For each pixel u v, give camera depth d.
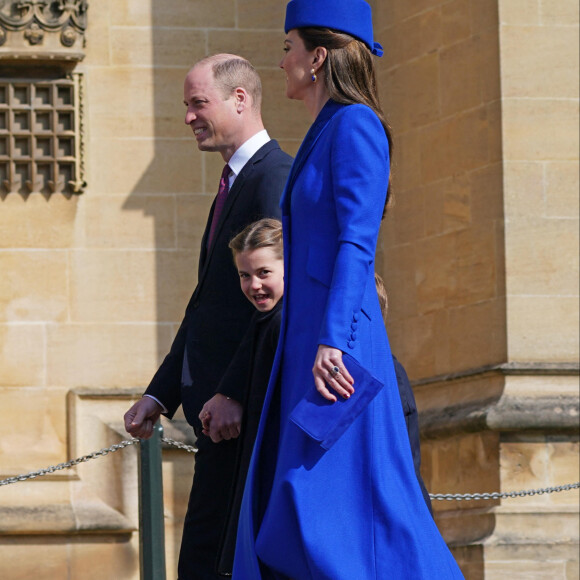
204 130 19.06
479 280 33.06
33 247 34.34
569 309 32.53
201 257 19.33
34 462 33.59
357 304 13.27
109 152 34.81
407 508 13.40
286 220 14.22
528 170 32.72
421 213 34.72
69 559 33.19
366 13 14.72
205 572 17.77
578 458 32.09
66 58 34.16
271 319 15.81
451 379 33.28
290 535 13.25
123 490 33.44
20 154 34.41
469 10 33.62
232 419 16.42
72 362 34.19
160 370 18.88
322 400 13.26
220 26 35.56
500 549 31.00
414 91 35.03
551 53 33.03
